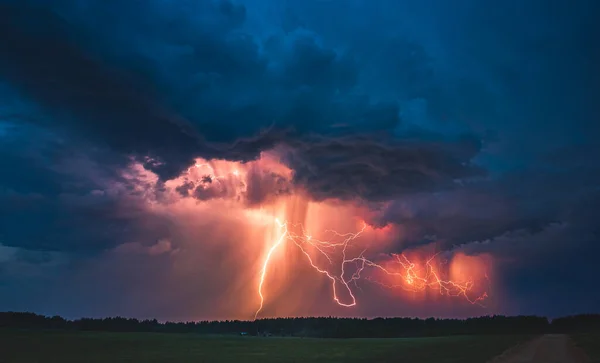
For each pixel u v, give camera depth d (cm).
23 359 4894
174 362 4519
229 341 9019
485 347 5747
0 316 12550
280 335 13438
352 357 5072
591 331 11738
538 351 4519
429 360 4222
